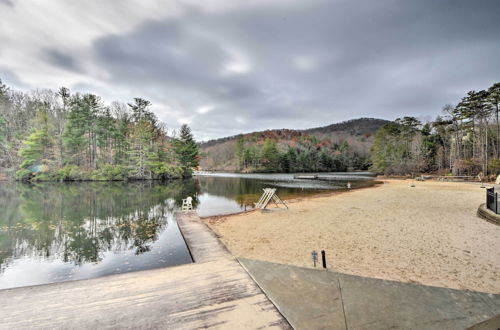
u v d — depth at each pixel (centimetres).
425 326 288
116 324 289
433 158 5166
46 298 351
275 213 1400
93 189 3091
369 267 561
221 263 506
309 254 671
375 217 1156
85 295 362
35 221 1328
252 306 333
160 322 294
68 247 894
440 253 646
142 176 4841
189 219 1223
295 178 5759
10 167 4409
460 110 4103
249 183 4281
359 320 299
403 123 5884
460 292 383
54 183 3984
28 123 4759
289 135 17500
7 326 283
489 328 272
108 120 4844
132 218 1395
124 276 434
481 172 3522
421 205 1458
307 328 282
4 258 790
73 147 4466
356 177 5797
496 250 658
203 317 305
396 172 5300
